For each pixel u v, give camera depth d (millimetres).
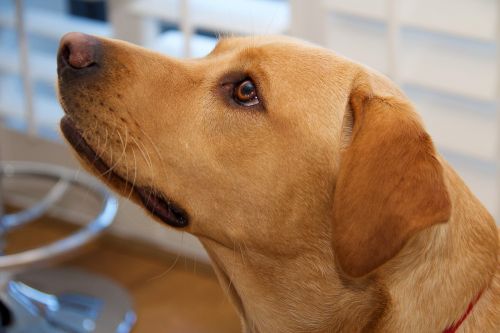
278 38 1559
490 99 2281
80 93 1478
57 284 2861
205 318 2740
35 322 2648
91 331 2646
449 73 2332
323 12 2477
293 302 1538
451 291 1414
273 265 1522
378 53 2406
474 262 1438
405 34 2418
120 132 1483
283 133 1442
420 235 1397
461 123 2375
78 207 3152
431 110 2414
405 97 1504
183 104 1491
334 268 1483
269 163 1454
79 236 2471
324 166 1441
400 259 1410
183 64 1531
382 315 1440
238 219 1499
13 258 2350
